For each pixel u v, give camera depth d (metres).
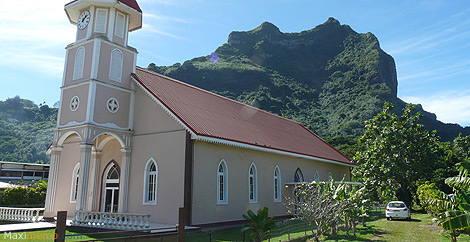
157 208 20.12
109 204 22.88
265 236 13.70
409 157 36.56
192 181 19.42
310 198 16.59
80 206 19.36
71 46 23.12
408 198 36.47
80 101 21.42
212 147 21.25
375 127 39.81
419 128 38.00
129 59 23.58
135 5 24.41
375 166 36.97
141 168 21.48
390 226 21.52
